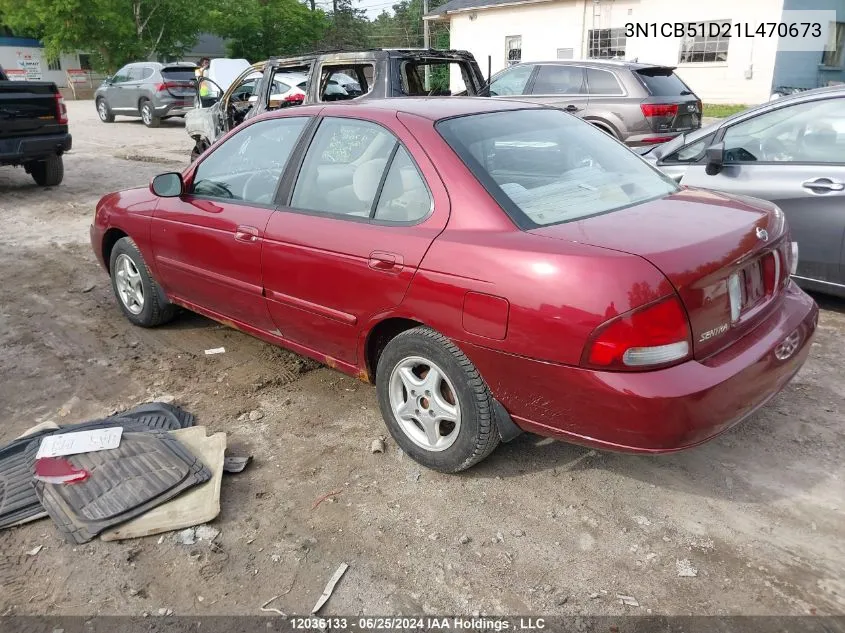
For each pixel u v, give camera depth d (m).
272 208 3.80
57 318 5.45
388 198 3.25
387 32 64.50
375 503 3.09
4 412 3.94
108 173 12.18
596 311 2.48
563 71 10.17
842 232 4.76
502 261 2.71
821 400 3.83
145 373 4.42
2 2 32.19
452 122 3.29
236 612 2.52
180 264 4.46
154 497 3.02
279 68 9.02
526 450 3.46
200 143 11.37
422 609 2.52
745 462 3.30
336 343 3.57
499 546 2.81
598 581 2.62
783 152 5.13
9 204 9.90
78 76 37.34
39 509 3.00
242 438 3.63
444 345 2.99
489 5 24.75
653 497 3.08
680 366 2.53
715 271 2.61
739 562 2.68
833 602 2.48
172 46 35.88
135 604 2.56
